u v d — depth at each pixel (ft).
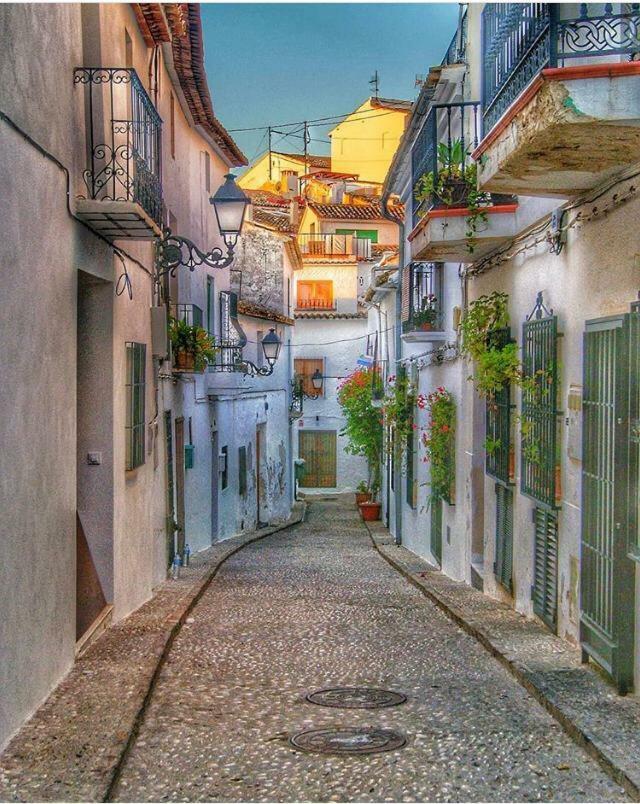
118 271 33.12
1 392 18.75
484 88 30.35
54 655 23.09
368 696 23.65
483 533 44.09
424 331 53.01
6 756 18.01
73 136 25.99
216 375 66.33
